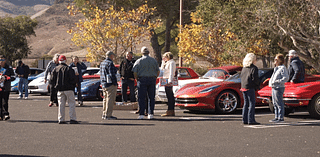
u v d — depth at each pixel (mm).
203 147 6215
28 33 59969
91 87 15594
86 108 12742
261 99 10945
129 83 11508
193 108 10836
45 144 6496
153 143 6555
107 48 24766
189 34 22562
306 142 6566
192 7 35312
